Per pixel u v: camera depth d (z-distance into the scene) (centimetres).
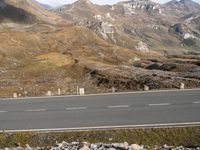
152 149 1527
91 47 12325
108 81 5112
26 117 3012
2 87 5088
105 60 10731
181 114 2825
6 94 4700
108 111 3066
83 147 1462
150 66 8862
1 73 6669
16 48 11444
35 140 2450
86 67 6153
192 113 2845
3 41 11888
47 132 2509
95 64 6450
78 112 3092
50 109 3300
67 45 13188
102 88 4909
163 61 10794
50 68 6856
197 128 2450
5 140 2459
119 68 5988
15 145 2402
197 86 4444
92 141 2394
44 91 4838
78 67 6241
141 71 5703
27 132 2530
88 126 2603
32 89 4938
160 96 3703
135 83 4812
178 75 5338
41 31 15450
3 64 9481
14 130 2603
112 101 3541
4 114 3180
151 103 3322
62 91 4875
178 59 11588
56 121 2806
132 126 2541
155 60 11094
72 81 5484
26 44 12350
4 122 2867
